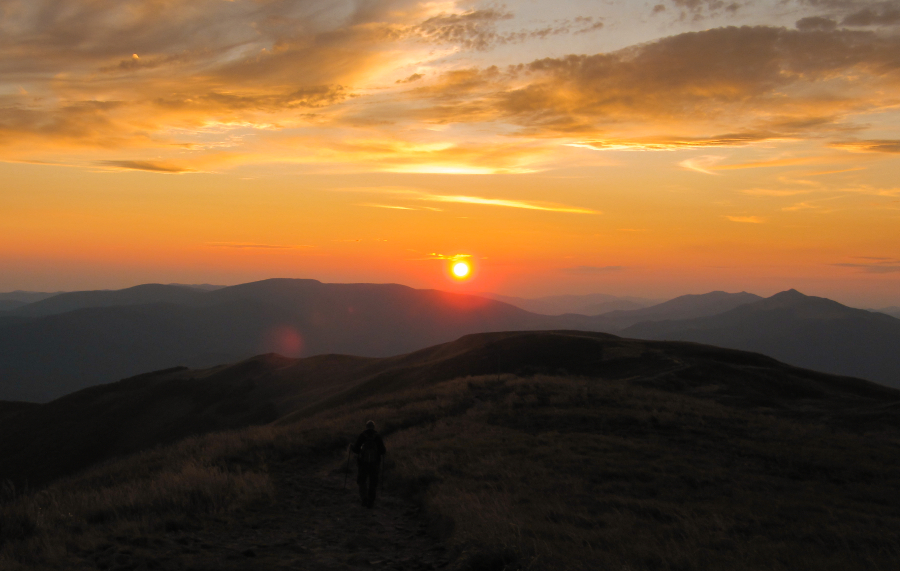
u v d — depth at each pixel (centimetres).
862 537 826
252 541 747
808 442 1619
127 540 669
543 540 707
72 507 812
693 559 667
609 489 1077
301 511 961
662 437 1605
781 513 960
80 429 5700
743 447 1506
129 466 1673
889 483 1232
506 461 1271
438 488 1051
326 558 687
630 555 670
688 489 1102
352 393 4681
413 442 1583
